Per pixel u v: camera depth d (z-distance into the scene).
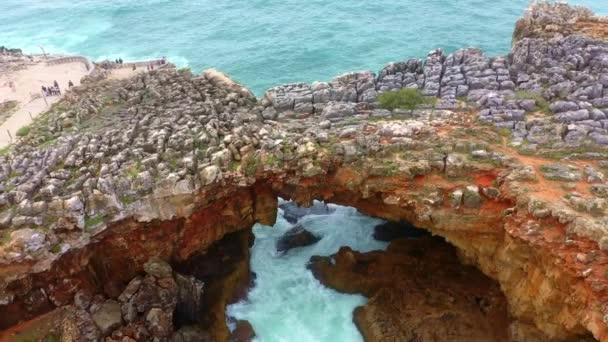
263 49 75.12
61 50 84.50
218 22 89.19
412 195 28.09
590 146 28.41
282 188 30.67
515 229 24.97
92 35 90.69
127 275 30.19
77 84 54.75
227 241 34.66
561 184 25.81
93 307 27.94
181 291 29.91
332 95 35.97
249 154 29.47
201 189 28.17
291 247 36.41
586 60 35.97
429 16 81.81
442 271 32.00
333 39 76.19
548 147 28.78
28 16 105.88
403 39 74.38
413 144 29.55
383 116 33.66
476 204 26.83
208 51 77.12
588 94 32.34
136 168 28.58
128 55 79.38
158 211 27.81
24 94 52.09
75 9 107.31
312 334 30.61
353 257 33.94
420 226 30.14
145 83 41.84
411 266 32.88
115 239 28.19
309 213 39.44
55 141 33.06
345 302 32.38
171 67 47.34
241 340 30.34
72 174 29.09
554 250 23.44
